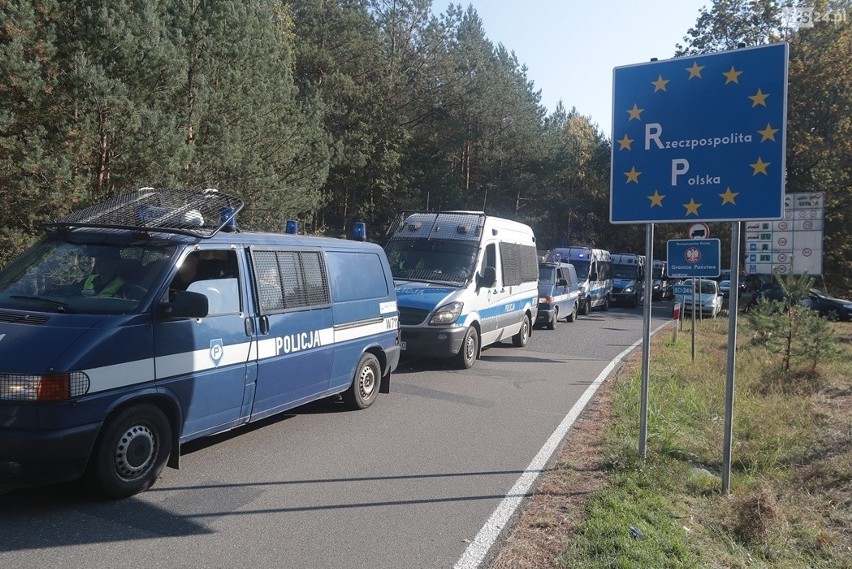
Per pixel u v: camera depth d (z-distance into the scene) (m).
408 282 12.52
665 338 18.98
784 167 5.85
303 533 4.80
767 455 7.46
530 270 16.47
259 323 6.50
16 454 4.50
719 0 32.94
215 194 6.79
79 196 12.05
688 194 6.19
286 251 7.09
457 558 4.45
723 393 10.58
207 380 5.82
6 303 5.32
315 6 33.53
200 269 5.96
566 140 59.09
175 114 14.77
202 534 4.71
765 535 5.18
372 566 4.30
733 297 6.06
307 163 22.48
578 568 4.27
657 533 4.87
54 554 4.28
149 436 5.34
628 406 9.18
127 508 5.08
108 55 12.78
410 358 13.17
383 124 34.19
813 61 30.08
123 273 5.56
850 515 5.92
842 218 30.12
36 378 4.56
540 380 11.63
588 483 6.03
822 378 12.06
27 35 11.76
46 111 12.39
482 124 42.09
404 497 5.61
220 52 16.47
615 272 38.03
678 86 6.23
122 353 5.04
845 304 27.94
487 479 6.14
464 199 41.66
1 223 12.06
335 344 7.82
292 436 7.38
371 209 35.62
